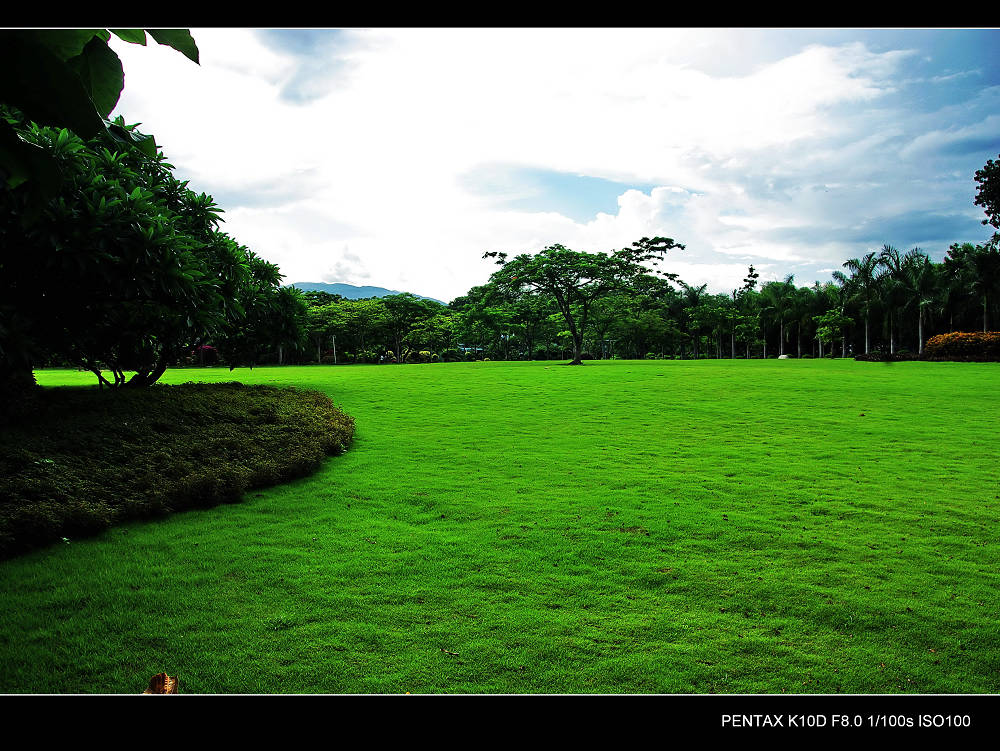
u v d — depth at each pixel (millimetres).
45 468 7000
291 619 4625
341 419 12711
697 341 69062
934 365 31203
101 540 6250
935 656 4105
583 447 11617
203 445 9008
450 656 4086
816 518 7230
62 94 1061
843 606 4883
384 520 7172
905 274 42938
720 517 7258
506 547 6266
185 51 1148
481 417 15133
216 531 6676
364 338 63656
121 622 4535
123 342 10570
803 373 26016
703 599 5035
